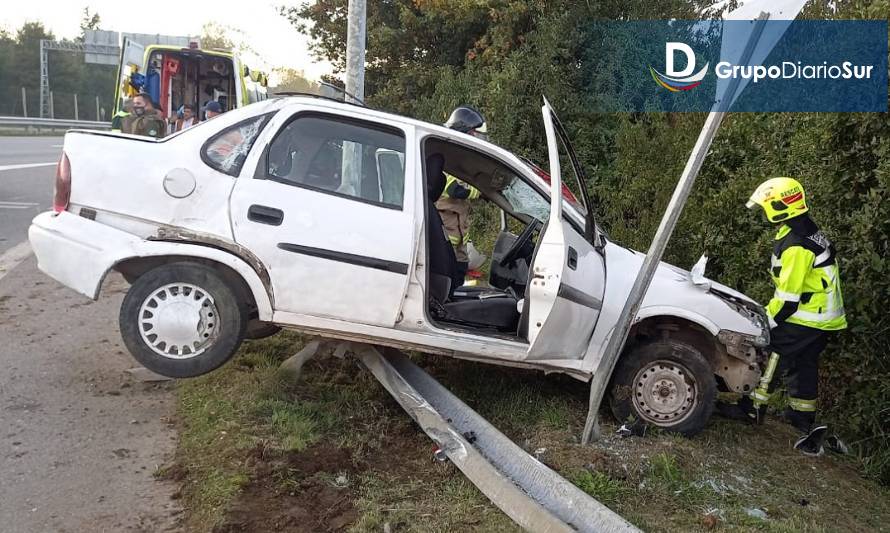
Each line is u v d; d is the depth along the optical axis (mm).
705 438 4969
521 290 5375
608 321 4734
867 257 5254
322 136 4410
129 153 4281
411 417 4398
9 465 3664
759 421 5312
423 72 15016
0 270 7211
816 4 6871
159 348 4219
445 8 13438
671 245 7555
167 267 4188
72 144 4320
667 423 4855
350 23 7941
